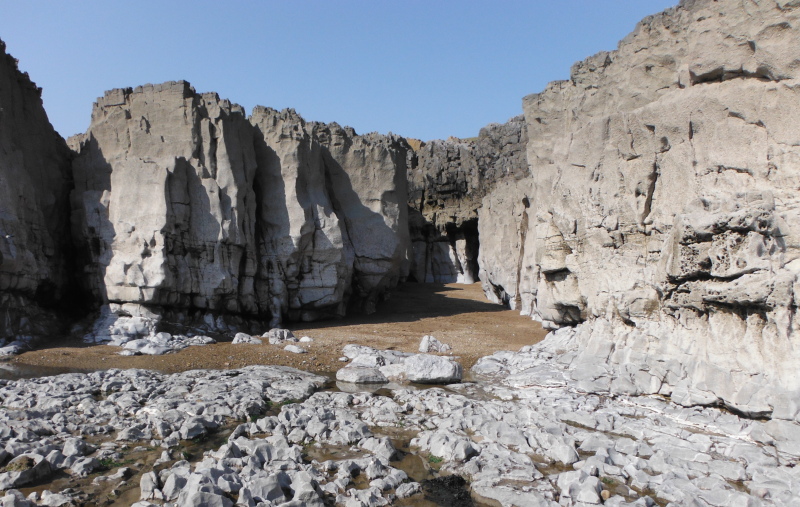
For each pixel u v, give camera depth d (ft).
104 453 35.17
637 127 53.67
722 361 41.32
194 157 79.41
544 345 69.00
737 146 43.78
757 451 33.73
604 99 59.88
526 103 75.82
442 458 35.60
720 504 28.40
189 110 79.46
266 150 91.97
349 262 100.83
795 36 40.24
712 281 42.06
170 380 53.16
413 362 58.08
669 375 45.65
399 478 32.12
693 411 41.39
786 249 39.14
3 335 63.87
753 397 38.29
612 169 57.16
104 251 74.49
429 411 46.44
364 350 69.97
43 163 76.13
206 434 39.83
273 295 89.81
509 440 37.60
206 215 78.74
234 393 48.73
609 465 32.91
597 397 47.42
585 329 60.70
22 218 67.51
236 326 83.56
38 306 71.77
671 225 49.19
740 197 41.47
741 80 44.32
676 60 51.55
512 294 114.52
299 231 89.20
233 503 28.66
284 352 70.49
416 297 131.03
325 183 104.17
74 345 67.56
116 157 78.95
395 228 107.55
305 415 42.63
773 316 38.01
